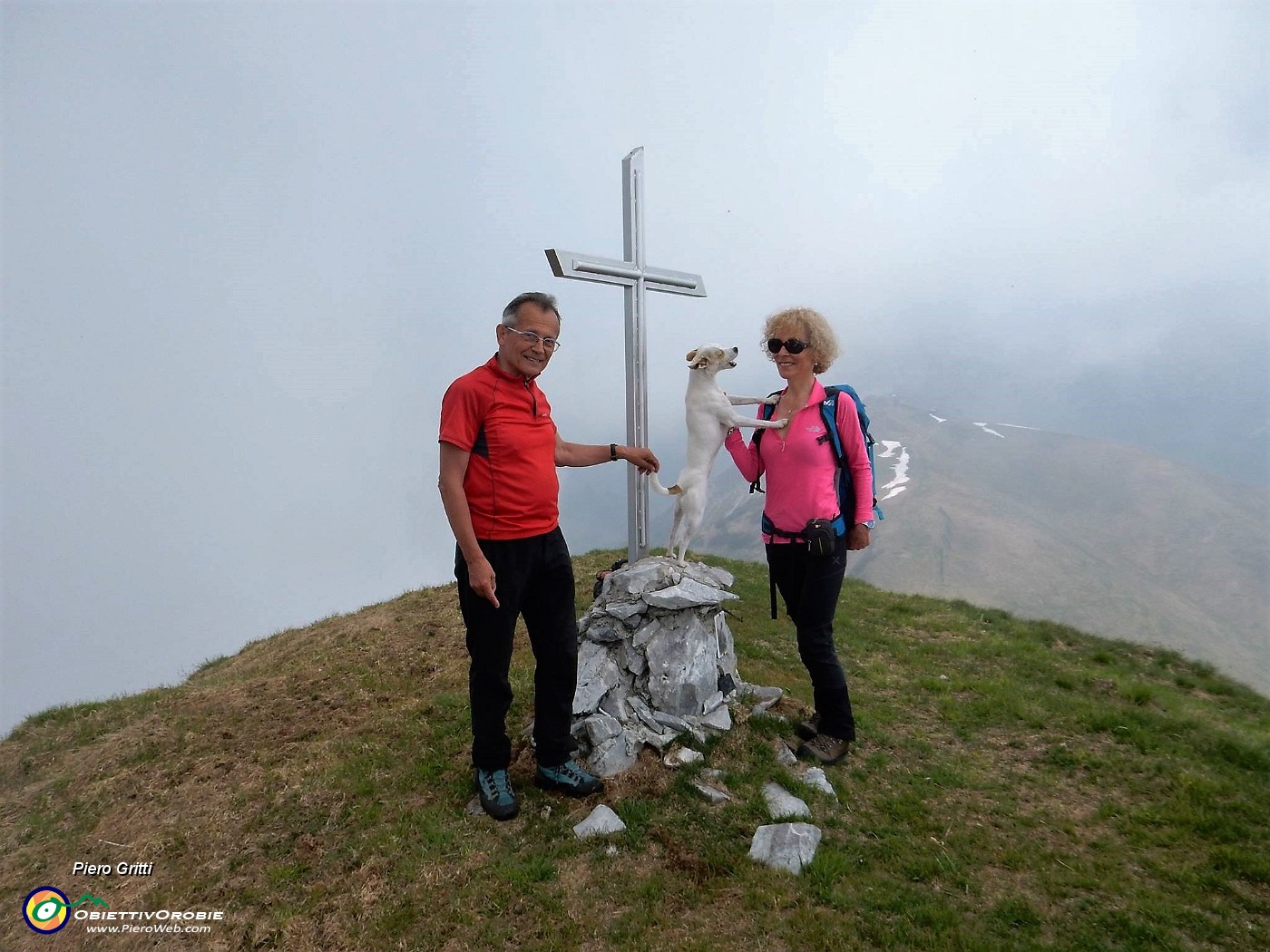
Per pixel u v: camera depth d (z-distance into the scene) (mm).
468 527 2799
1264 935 2643
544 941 2533
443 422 2842
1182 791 3727
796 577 3795
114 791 4094
